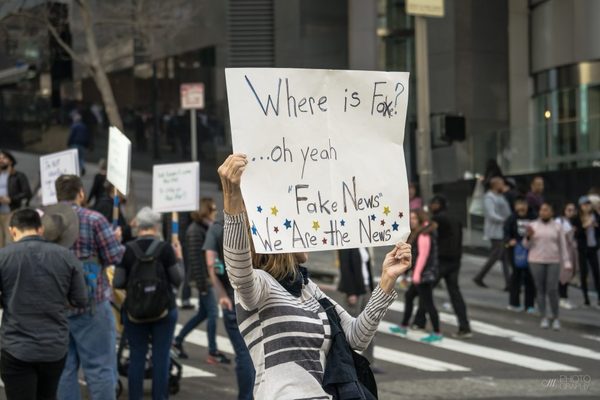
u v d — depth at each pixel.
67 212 9.91
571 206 21.06
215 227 11.91
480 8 33.81
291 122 5.62
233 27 35.88
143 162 38.22
